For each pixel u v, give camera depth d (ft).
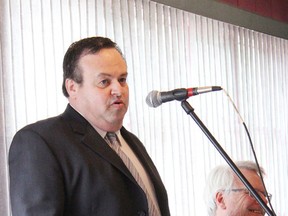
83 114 6.68
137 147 7.34
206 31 15.55
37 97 10.52
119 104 6.53
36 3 10.71
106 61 6.53
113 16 12.42
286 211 18.40
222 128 15.76
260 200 6.38
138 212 6.49
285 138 18.76
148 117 13.12
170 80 13.94
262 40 18.21
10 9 10.19
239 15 17.13
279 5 19.48
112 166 6.48
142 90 13.05
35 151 6.15
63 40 11.14
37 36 10.66
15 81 10.15
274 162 18.10
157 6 13.79
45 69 10.71
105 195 6.25
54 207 5.92
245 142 16.61
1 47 9.97
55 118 6.63
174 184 13.70
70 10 11.38
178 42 14.38
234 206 8.14
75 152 6.31
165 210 7.11
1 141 9.71
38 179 6.02
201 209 14.40
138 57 13.01
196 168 14.47
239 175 6.45
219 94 15.79
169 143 13.69
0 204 9.58
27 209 5.92
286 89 19.17
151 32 13.52
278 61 18.99
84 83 6.57
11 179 6.23
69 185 6.18
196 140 14.56
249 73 17.34
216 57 15.88
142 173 7.04
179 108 14.08
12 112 10.02
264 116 17.84
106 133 6.83
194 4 15.16
